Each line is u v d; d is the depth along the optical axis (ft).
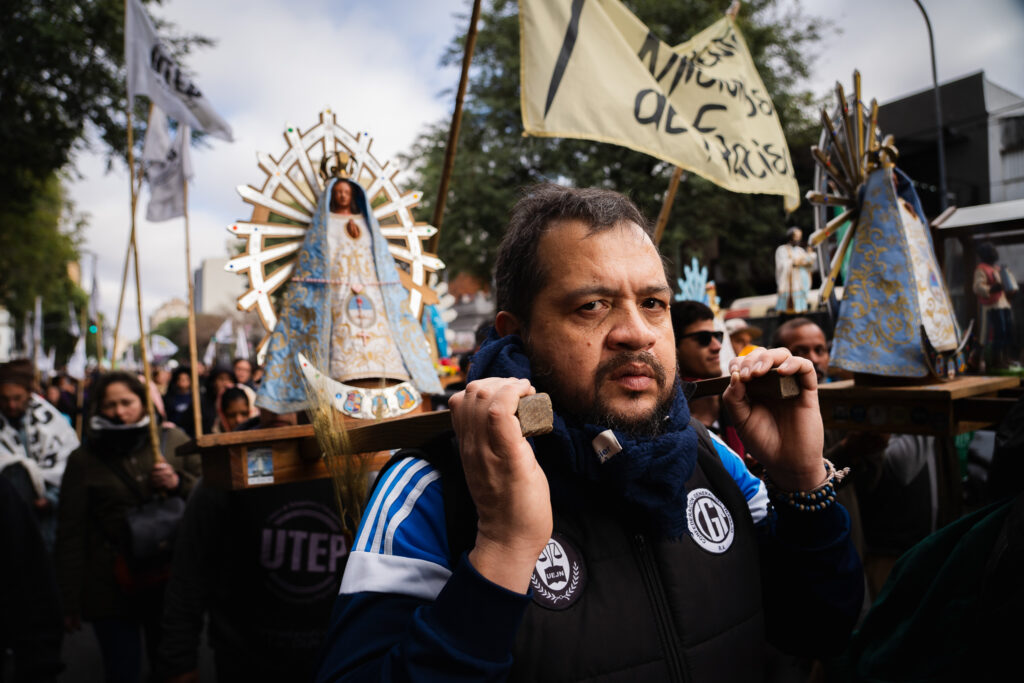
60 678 14.23
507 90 51.39
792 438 3.84
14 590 6.94
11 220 50.08
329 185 6.88
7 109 34.17
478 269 52.60
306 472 5.72
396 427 3.90
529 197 3.87
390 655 2.78
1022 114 38.55
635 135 9.70
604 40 9.83
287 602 7.10
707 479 4.00
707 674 3.38
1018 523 3.53
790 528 3.97
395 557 3.14
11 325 74.54
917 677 4.11
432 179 52.47
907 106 43.09
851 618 4.01
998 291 10.51
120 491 10.80
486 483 2.72
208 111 15.57
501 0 50.65
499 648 2.67
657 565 3.47
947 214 8.80
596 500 3.49
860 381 7.47
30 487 13.43
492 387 2.78
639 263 3.49
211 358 49.75
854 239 7.72
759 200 51.42
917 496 9.84
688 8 47.98
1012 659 3.41
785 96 50.06
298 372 6.51
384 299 6.83
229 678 7.23
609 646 3.19
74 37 32.22
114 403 11.20
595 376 3.41
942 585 4.12
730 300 59.52
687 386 4.07
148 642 10.82
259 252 6.87
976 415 6.54
